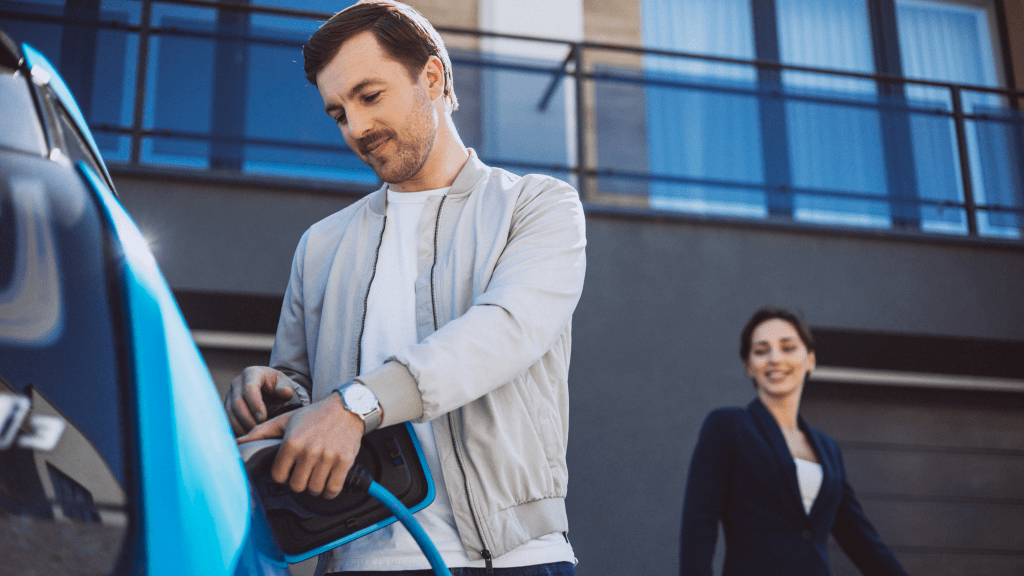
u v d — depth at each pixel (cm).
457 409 91
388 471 82
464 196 106
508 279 92
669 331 441
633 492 418
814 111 505
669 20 576
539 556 90
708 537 225
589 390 426
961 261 475
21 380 42
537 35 548
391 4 98
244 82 428
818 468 237
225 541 48
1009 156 507
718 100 505
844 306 457
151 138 414
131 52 430
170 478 45
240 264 395
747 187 479
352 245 107
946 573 487
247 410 86
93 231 53
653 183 479
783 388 251
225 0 473
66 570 37
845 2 597
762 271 457
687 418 431
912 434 511
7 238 47
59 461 40
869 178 499
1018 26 601
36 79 63
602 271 443
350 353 100
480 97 498
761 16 586
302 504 78
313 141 427
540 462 93
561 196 104
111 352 47
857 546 241
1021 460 517
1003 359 494
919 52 596
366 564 90
